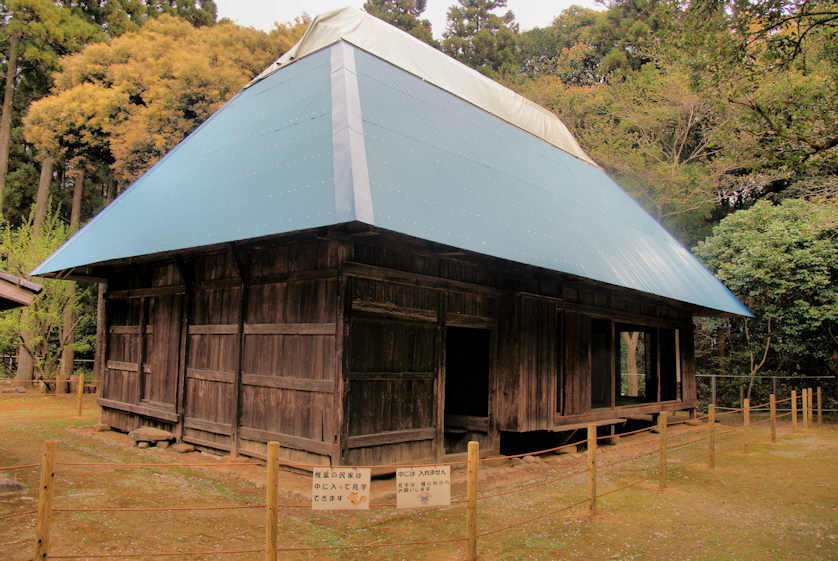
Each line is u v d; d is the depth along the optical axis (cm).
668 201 2291
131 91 1819
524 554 495
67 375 1828
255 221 619
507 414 862
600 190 1368
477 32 3334
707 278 1404
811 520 624
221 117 1030
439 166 777
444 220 654
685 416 1625
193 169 883
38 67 2280
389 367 703
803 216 1625
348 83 800
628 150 2308
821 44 902
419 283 743
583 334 1041
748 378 1786
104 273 1075
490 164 936
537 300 920
